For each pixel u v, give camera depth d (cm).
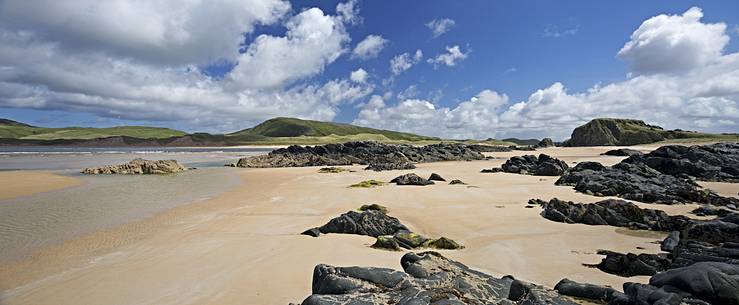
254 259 1401
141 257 1430
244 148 19450
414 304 745
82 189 3344
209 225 1953
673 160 4138
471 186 3475
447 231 1822
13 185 3519
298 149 8619
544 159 5406
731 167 4041
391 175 4756
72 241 1644
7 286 1171
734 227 1362
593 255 1441
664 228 1809
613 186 2983
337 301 795
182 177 4566
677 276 790
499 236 1725
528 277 1209
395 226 1789
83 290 1136
